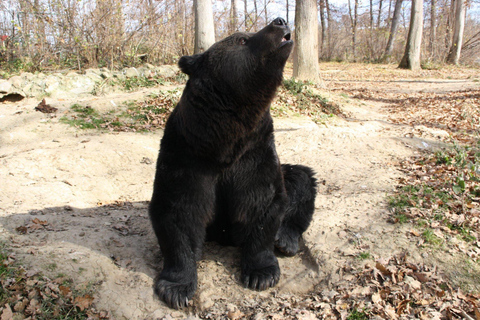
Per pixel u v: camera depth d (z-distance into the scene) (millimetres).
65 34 13297
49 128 8203
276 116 10141
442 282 3449
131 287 3559
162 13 14367
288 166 4473
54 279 3400
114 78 11273
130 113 9250
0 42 13422
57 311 3162
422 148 7359
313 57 14656
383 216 4438
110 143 7258
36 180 5781
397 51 36062
